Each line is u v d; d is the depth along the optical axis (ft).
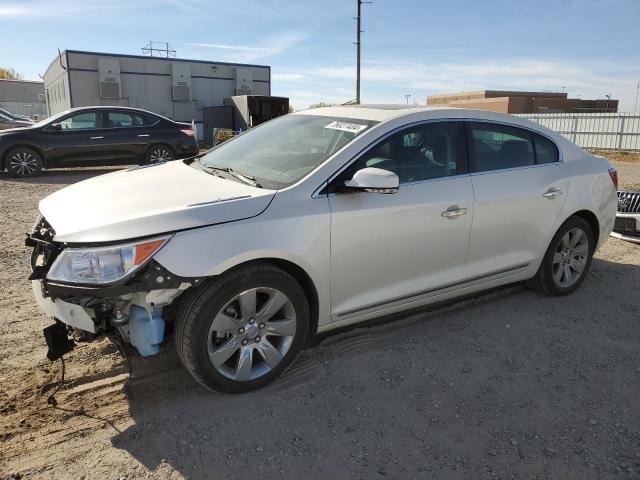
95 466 8.48
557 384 11.24
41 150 39.22
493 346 12.84
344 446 9.10
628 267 19.03
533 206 14.17
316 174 10.94
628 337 13.51
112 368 11.35
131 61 96.22
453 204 12.53
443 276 12.88
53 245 9.52
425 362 12.00
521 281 16.53
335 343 12.75
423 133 12.60
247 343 10.32
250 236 9.86
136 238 9.09
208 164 13.44
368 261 11.47
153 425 9.52
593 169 15.90
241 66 106.83
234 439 9.21
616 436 9.55
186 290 9.77
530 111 145.07
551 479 8.45
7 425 9.37
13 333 12.77
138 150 41.93
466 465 8.71
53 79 118.83
